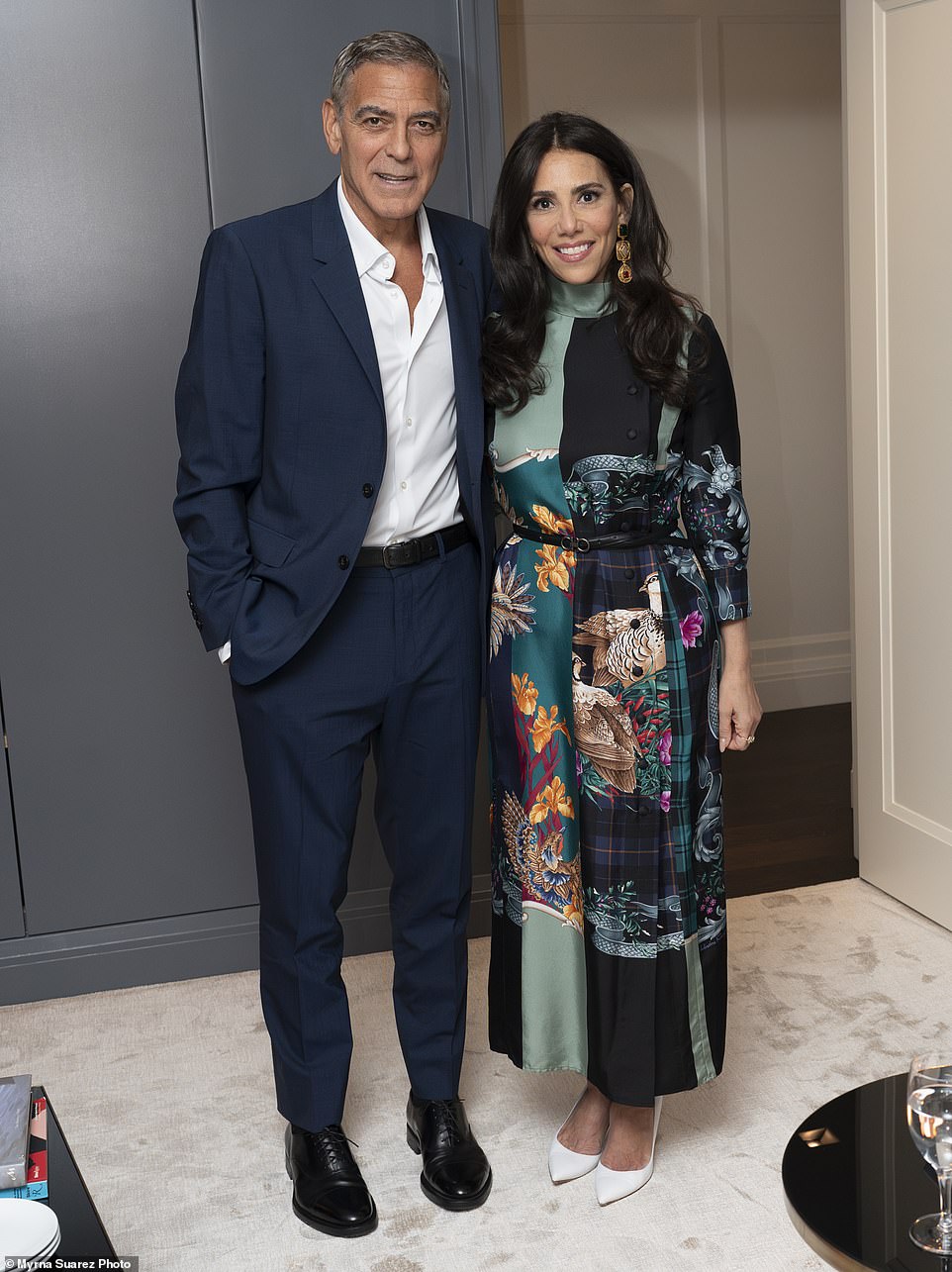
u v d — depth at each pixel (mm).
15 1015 2775
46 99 2590
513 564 2014
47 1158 1523
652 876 1961
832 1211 1344
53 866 2836
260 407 1951
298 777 2016
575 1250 1937
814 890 3244
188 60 2629
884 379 2957
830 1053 2443
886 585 3037
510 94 4289
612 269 1957
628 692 1935
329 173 2729
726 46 4453
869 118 2887
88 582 2756
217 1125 2314
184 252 2691
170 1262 1954
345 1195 2016
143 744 2832
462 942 2174
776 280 4629
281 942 2070
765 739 4617
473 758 2117
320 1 2664
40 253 2635
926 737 2955
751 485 4742
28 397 2674
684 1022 2008
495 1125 2285
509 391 1953
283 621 1952
